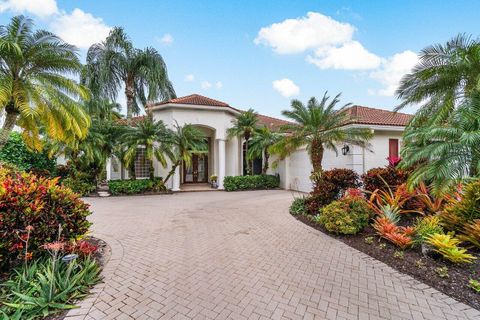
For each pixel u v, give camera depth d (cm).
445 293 364
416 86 797
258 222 813
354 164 1327
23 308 300
